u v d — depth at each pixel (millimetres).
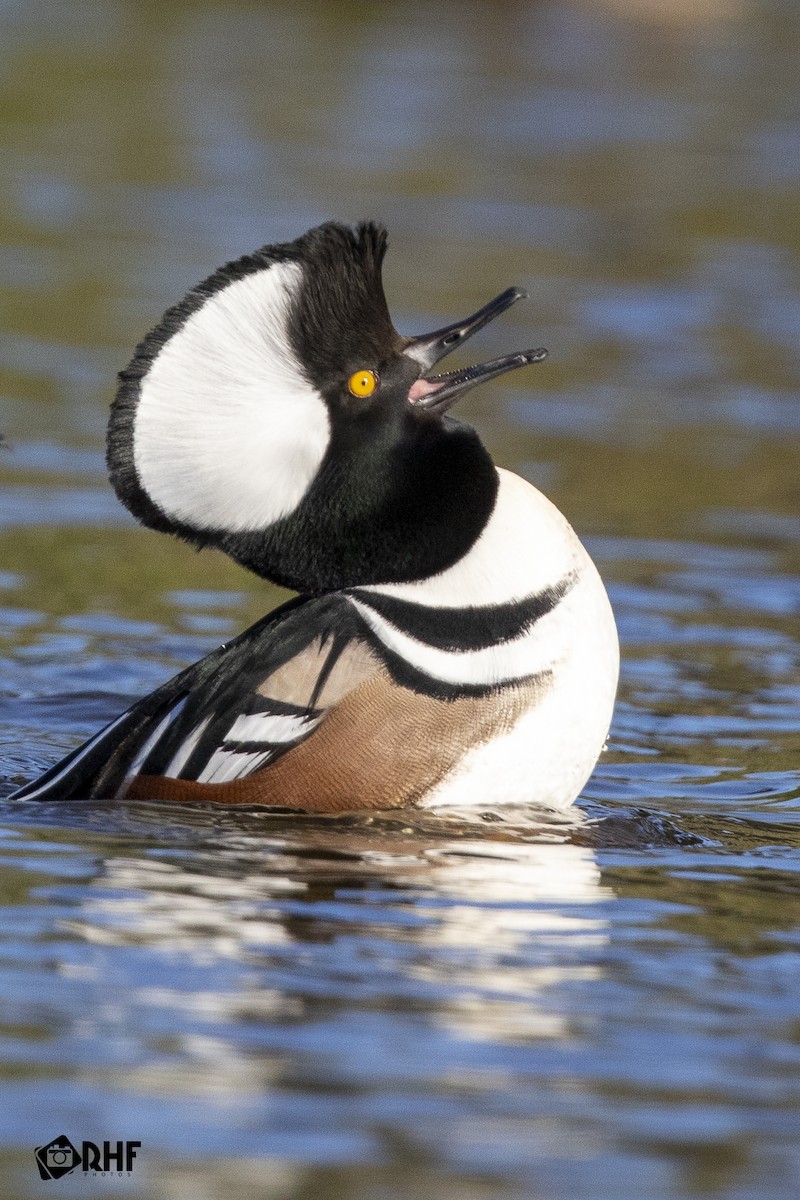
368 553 9469
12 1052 6309
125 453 9273
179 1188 5562
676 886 8539
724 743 11680
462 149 36875
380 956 7309
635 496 18109
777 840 9578
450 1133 5934
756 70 47406
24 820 8914
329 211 30922
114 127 37375
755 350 24547
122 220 29625
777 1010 6988
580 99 42812
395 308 24703
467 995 6977
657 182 34906
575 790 9836
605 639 9734
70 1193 5539
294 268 9266
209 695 9461
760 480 18938
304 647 9375
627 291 27266
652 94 43812
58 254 27156
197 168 33969
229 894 7910
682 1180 5734
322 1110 6031
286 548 9477
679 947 7645
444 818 9312
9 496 17156
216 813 9180
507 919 7875
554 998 7004
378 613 9391
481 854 8797
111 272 26250
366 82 43562
